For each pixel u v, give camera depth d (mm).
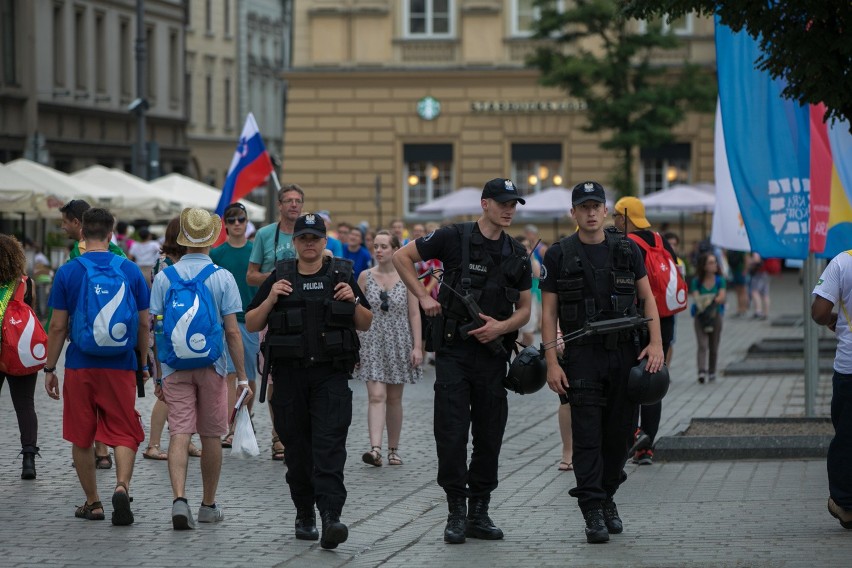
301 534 11164
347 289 10906
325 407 10875
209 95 81500
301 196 15500
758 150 16875
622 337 10984
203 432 11766
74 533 11320
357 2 54750
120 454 11727
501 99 54375
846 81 12984
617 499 12742
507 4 54281
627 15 13922
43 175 35625
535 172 54688
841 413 11023
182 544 10914
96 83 64000
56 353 11969
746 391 22234
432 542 11078
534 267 27188
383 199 54875
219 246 16172
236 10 86062
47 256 40250
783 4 12977
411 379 15250
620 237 11180
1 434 17062
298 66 55094
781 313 42438
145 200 38125
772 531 11016
